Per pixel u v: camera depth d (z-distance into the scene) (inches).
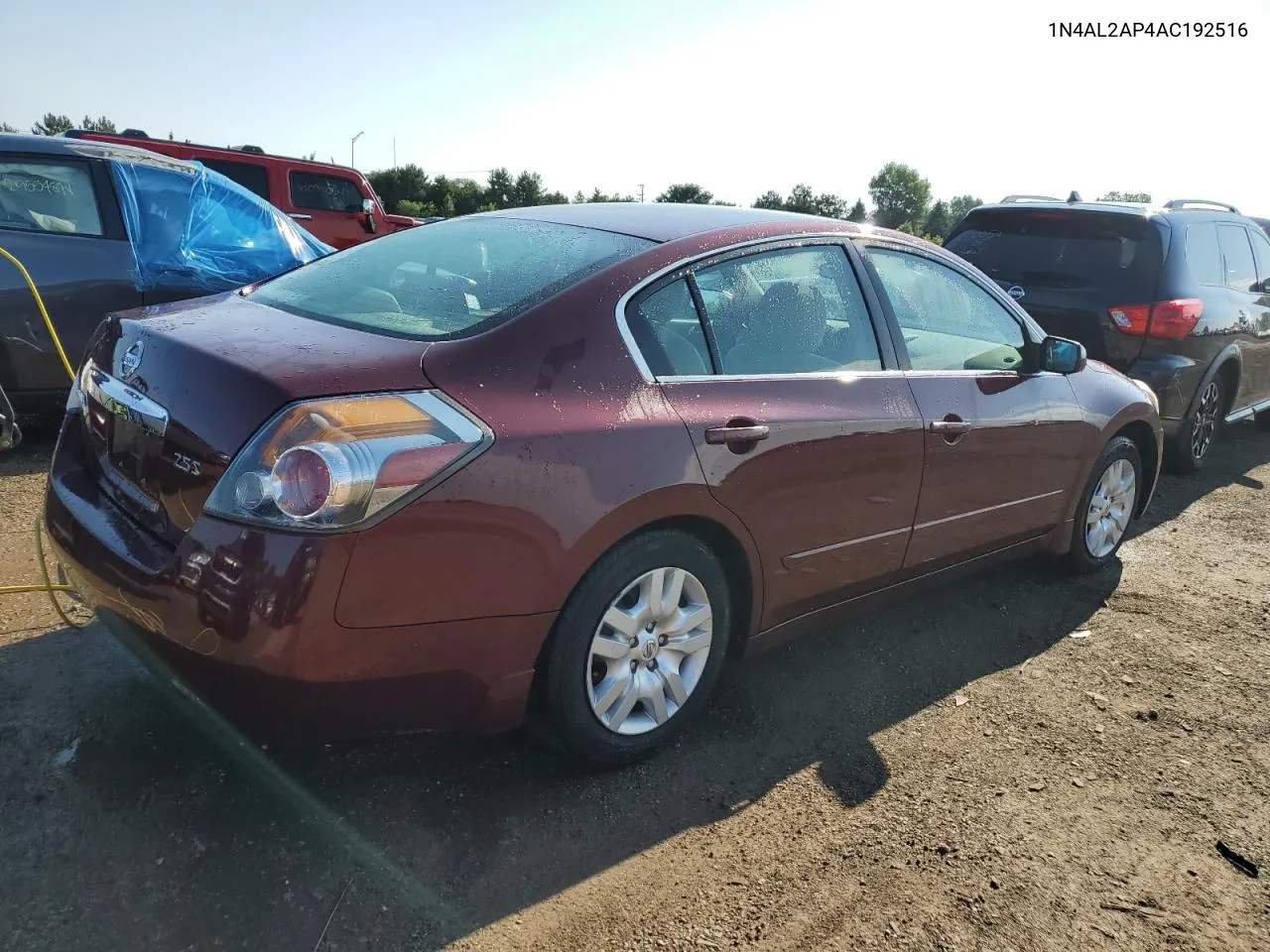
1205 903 91.5
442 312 99.2
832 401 116.3
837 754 113.3
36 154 197.5
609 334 98.7
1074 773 112.3
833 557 120.6
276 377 82.2
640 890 88.7
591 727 99.9
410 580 81.5
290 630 77.0
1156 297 227.0
